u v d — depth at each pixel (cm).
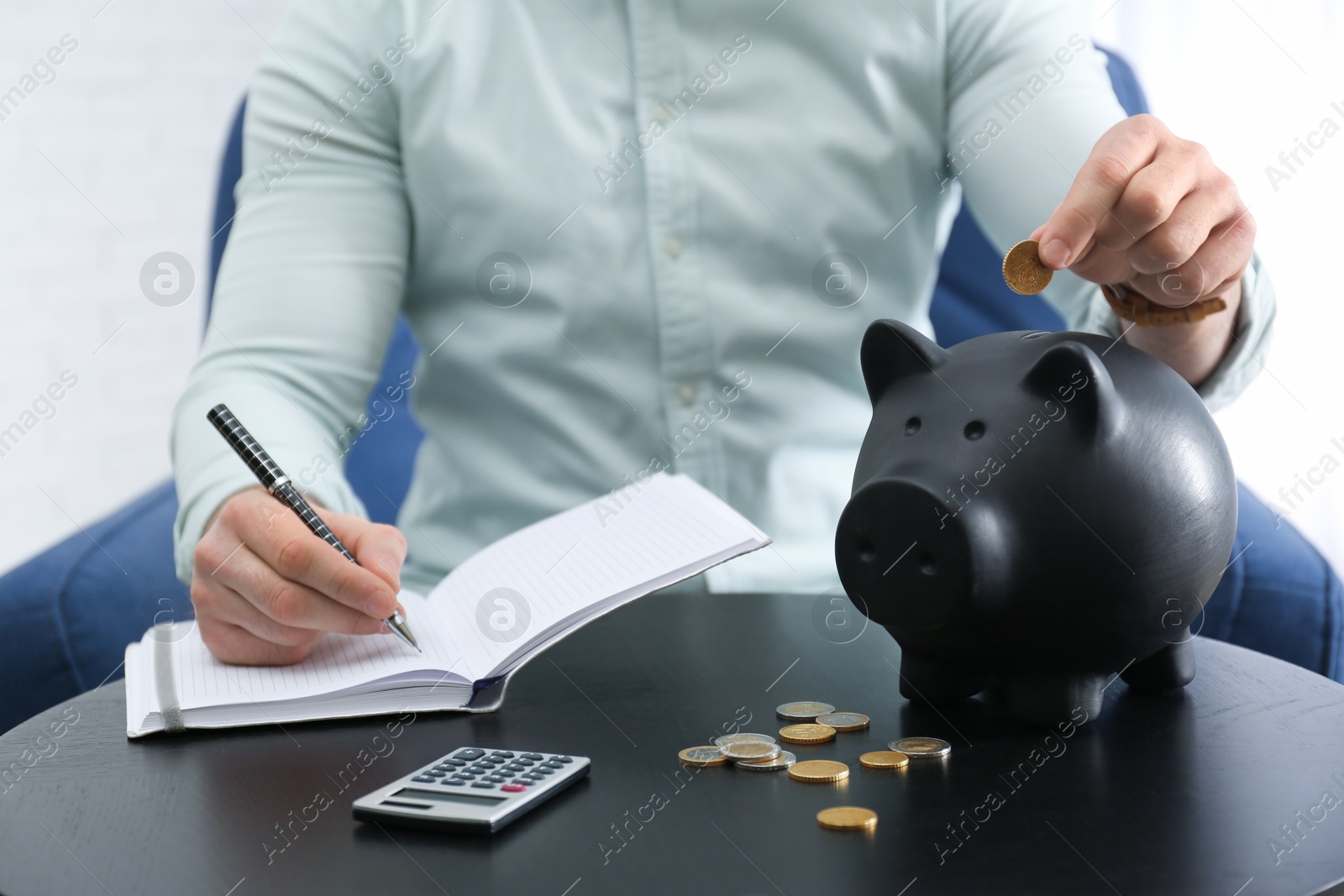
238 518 65
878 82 99
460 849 44
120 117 228
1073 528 51
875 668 67
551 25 100
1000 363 57
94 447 231
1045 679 55
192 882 41
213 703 60
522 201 98
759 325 98
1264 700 59
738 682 65
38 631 97
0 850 45
